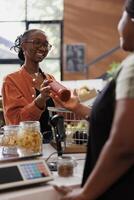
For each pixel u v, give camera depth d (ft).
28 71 7.56
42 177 4.20
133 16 3.59
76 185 4.29
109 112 3.67
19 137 5.37
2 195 3.91
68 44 25.20
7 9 25.02
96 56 25.58
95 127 3.77
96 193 3.45
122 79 3.40
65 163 4.71
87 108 5.72
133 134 3.24
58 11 25.35
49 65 25.13
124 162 3.31
